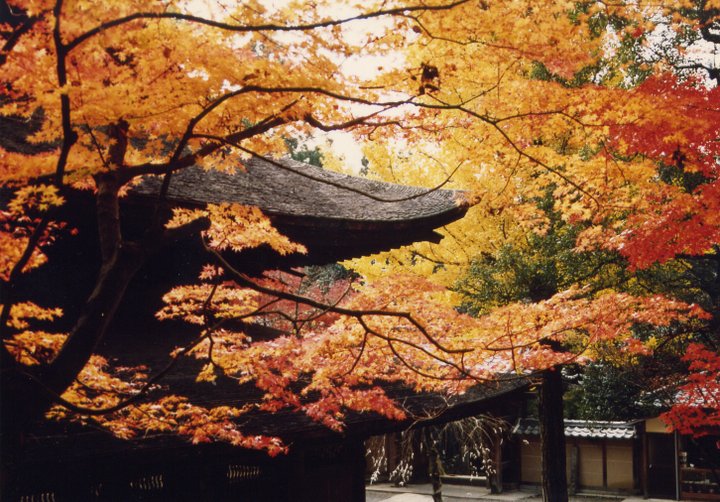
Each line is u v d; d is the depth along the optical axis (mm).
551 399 13828
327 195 8250
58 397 3629
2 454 3639
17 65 3295
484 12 3951
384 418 7449
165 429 5254
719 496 21562
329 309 4156
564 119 4980
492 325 5648
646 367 15914
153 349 6508
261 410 6148
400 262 13461
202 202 6293
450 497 23281
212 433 5102
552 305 5926
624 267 12172
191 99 3578
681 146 6152
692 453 22562
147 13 3174
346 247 8008
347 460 8469
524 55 4285
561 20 4137
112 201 3881
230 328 7535
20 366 3672
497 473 24016
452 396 8695
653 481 22750
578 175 5637
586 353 7848
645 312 5992
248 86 3562
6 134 5734
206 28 3561
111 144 3748
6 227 3887
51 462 4340
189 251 7176
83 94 3129
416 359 5848
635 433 22531
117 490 5539
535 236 12422
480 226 12641
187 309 5297
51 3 3102
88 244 6293
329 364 5656
